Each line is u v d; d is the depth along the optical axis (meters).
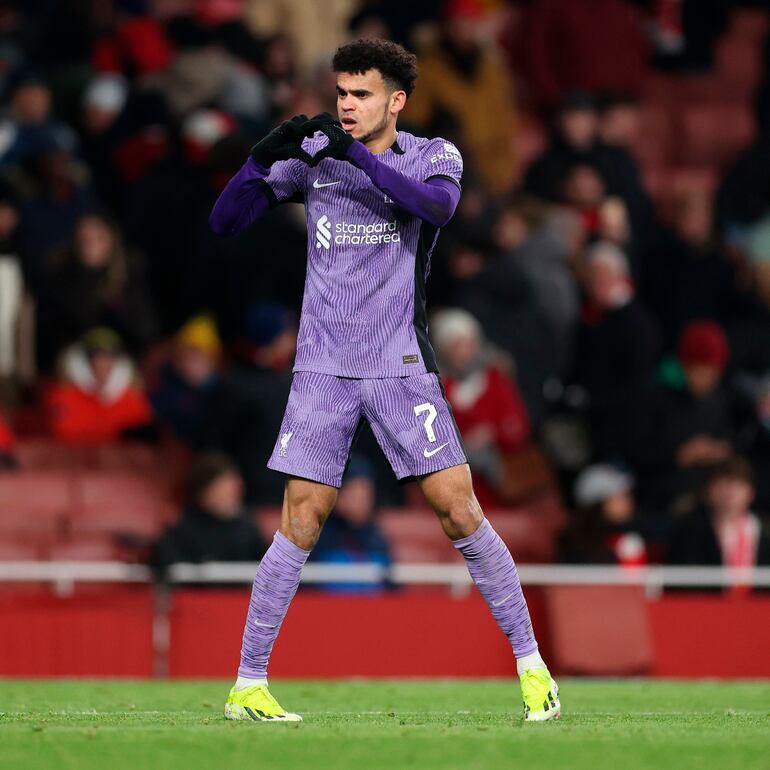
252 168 20.31
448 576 37.22
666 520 39.50
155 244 50.47
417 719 21.31
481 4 57.91
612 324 48.28
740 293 53.69
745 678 36.12
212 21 56.25
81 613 35.16
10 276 46.97
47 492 42.25
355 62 20.47
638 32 61.28
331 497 20.81
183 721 20.55
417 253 20.67
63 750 16.97
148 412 45.31
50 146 51.03
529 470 45.03
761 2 71.00
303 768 16.12
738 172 59.31
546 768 16.22
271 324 41.56
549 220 49.59
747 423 47.69
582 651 35.53
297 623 35.44
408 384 20.55
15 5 62.44
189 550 36.28
